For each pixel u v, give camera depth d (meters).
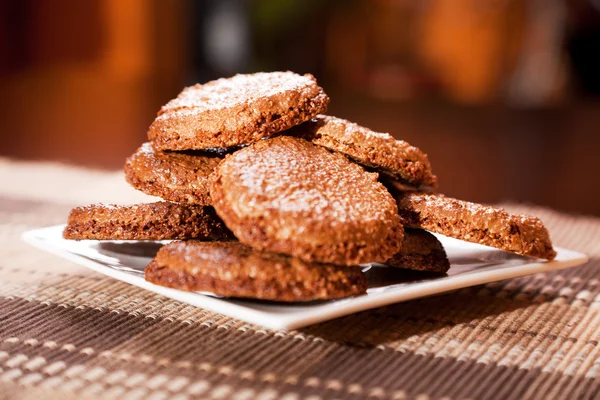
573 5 1.46
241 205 0.37
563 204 0.72
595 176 0.85
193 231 0.41
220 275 0.36
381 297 0.37
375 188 0.39
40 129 1.01
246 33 1.53
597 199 0.75
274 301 0.37
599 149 1.02
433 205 0.41
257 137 0.40
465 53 1.64
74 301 0.40
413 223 0.41
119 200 0.54
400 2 1.61
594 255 0.48
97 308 0.39
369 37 1.62
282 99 0.41
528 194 0.76
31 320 0.38
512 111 1.36
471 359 0.36
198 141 0.41
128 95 1.35
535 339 0.38
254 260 0.37
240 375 0.35
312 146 0.41
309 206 0.37
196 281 0.37
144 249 0.43
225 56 1.54
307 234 0.36
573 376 0.35
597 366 0.36
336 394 0.34
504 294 0.42
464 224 0.41
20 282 0.42
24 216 0.51
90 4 1.55
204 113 0.41
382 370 0.35
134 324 0.38
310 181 0.38
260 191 0.37
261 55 1.54
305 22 1.54
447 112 1.31
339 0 1.55
